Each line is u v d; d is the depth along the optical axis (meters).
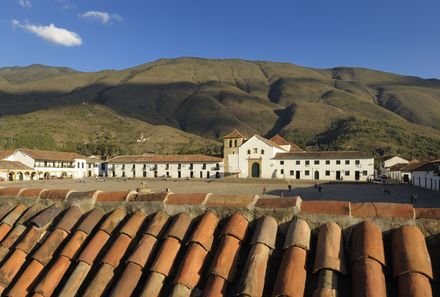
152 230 5.75
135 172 117.06
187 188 73.06
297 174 99.44
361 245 4.77
